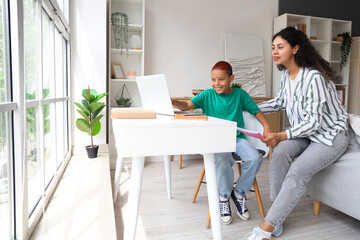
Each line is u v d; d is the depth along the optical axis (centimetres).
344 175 169
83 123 250
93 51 289
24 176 109
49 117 181
